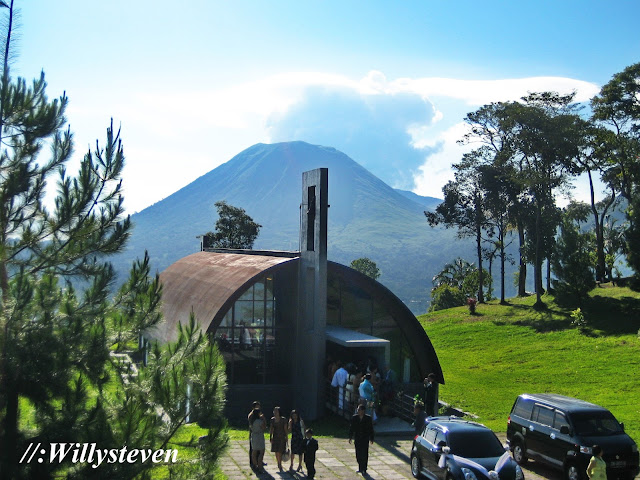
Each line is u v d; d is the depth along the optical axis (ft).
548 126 173.27
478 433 54.19
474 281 244.01
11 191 38.60
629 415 84.02
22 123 39.88
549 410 60.03
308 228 93.45
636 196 159.53
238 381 92.73
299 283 94.68
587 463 54.29
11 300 36.65
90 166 40.37
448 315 190.49
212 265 121.08
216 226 279.49
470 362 135.23
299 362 93.35
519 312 175.11
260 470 59.21
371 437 59.93
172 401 38.29
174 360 40.73
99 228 40.93
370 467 61.16
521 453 63.10
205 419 38.75
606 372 113.60
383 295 94.84
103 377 38.86
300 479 56.65
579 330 146.41
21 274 36.91
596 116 187.21
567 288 163.12
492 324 168.25
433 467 54.19
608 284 180.96
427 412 77.61
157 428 38.14
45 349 36.50
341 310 95.20
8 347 36.11
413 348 95.35
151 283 42.83
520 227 206.90
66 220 39.29
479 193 206.28
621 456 54.49
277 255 111.24
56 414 36.78
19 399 37.22
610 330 141.28
